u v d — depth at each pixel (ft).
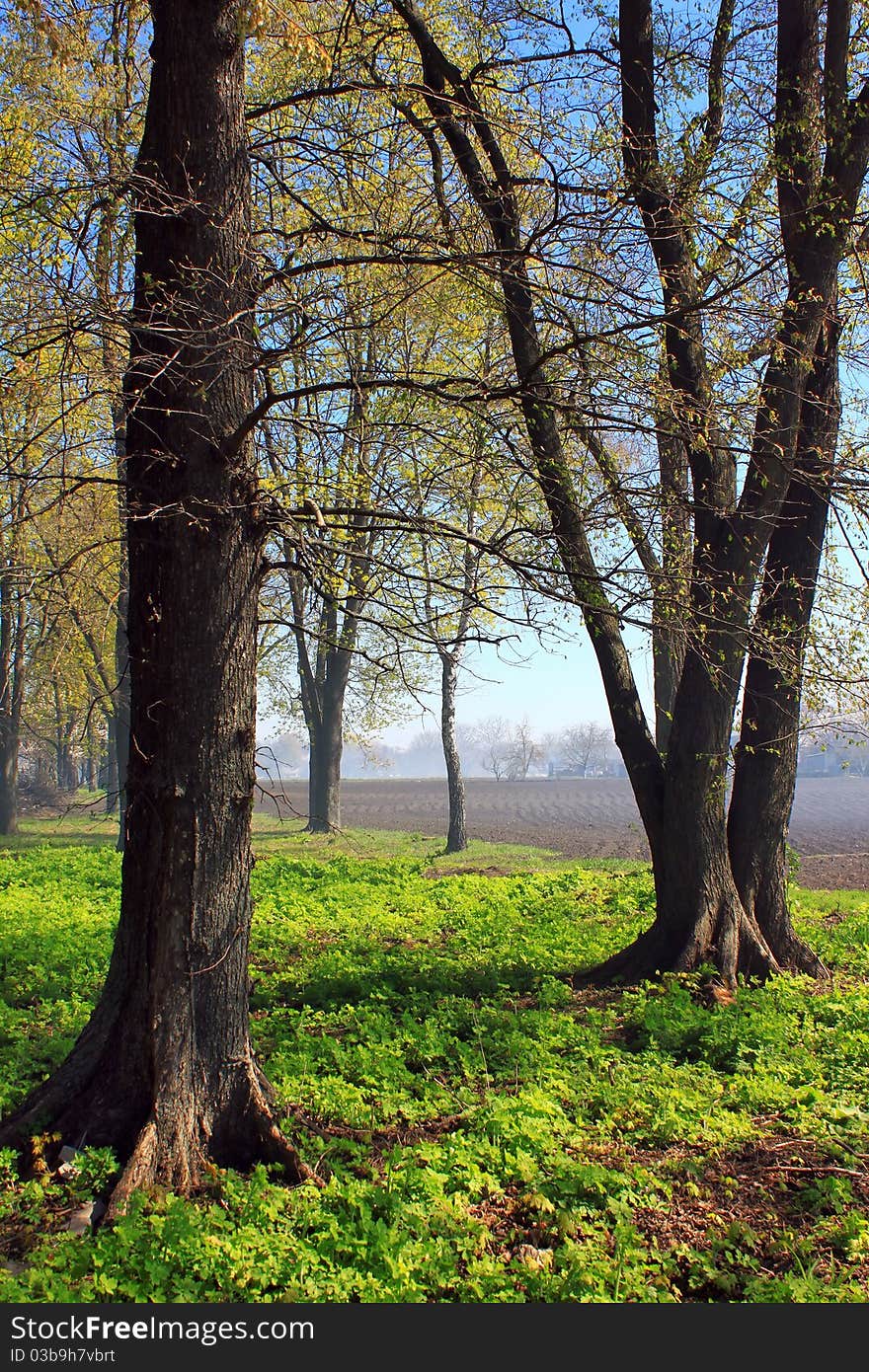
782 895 41.63
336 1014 33.63
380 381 23.99
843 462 33.86
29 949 43.32
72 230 25.86
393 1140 23.61
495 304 33.14
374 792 223.71
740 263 31.35
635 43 38.75
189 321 23.45
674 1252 18.67
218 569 23.32
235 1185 19.95
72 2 36.37
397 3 37.63
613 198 30.35
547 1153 22.11
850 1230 18.85
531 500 35.58
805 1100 25.72
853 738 35.86
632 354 27.86
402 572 24.91
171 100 24.06
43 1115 21.97
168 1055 21.88
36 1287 16.29
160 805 22.90
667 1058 29.89
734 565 37.52
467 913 55.06
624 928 49.42
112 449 50.16
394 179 34.50
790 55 38.86
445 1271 17.12
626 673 41.98
